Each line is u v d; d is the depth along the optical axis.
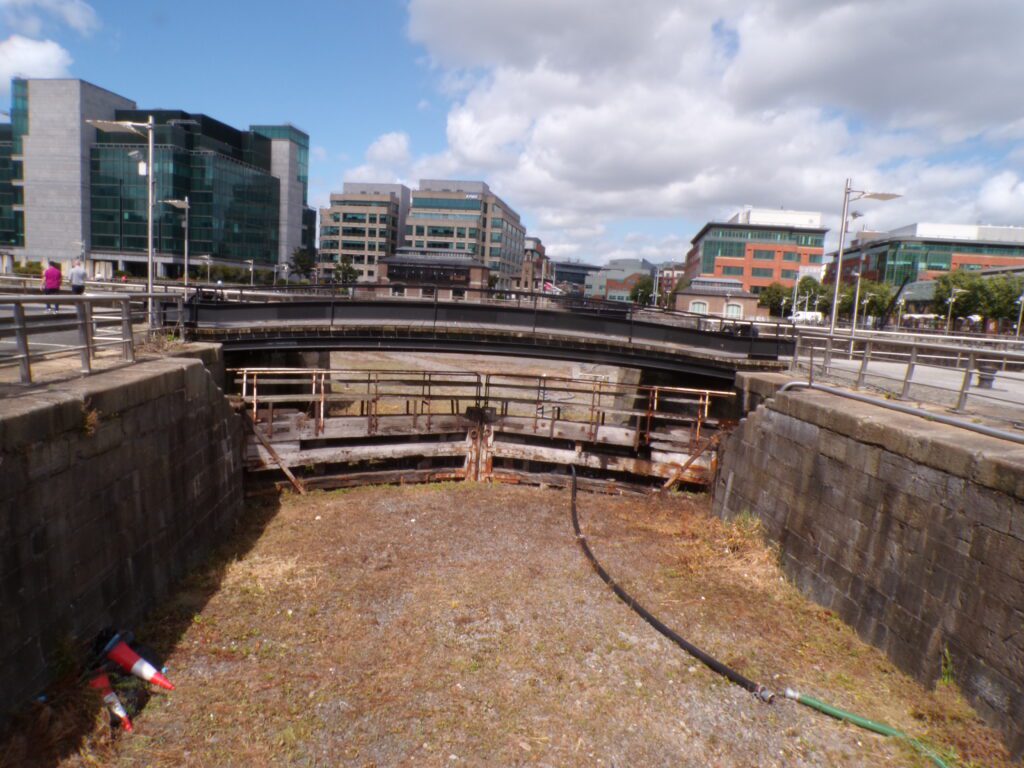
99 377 8.88
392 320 17.92
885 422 9.50
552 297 18.83
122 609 8.45
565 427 17.05
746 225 114.94
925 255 107.00
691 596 10.85
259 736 7.01
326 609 9.91
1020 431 8.87
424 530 13.59
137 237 90.12
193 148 91.69
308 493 15.61
